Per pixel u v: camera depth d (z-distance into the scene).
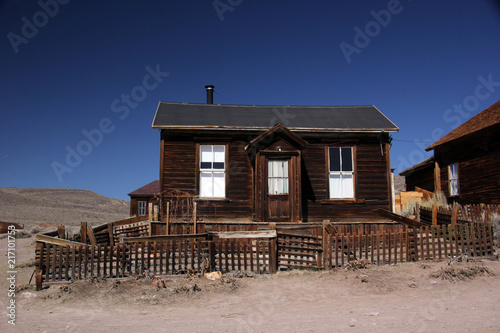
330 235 10.08
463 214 17.58
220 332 5.88
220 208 14.76
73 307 7.54
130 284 8.77
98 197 107.19
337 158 15.52
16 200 69.44
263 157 14.20
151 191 39.75
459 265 9.99
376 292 8.25
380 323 6.19
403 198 24.08
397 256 11.09
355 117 16.80
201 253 9.72
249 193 14.98
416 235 10.71
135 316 6.92
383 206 15.34
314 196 15.13
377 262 10.27
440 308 7.04
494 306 7.11
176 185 14.79
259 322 6.40
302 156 15.33
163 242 9.79
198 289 8.37
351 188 15.43
